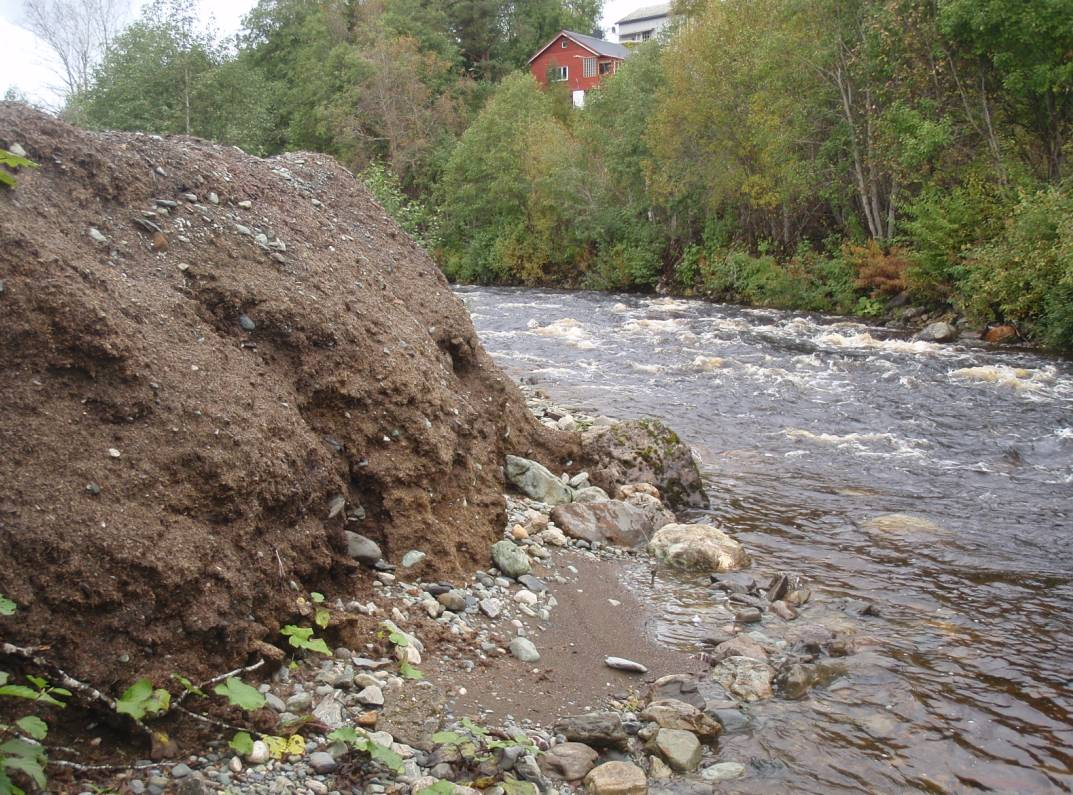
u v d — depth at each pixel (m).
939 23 24.19
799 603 6.75
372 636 4.89
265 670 4.29
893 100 27.34
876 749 4.73
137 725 3.62
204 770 3.58
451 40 69.94
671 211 37.31
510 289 40.41
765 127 29.50
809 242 31.88
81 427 4.23
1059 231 19.38
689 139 34.56
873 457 11.42
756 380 16.42
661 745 4.54
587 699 5.01
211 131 31.53
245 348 5.62
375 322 6.69
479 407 8.05
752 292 30.50
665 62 34.06
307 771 3.74
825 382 16.27
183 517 4.26
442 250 48.59
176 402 4.62
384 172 21.23
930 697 5.30
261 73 36.00
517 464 8.21
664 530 7.93
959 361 18.41
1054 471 10.86
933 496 9.79
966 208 23.64
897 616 6.55
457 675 4.89
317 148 61.38
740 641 5.90
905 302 25.56
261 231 6.63
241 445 4.70
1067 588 7.16
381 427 6.00
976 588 7.14
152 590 3.91
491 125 46.53
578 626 5.94
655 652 5.79
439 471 6.21
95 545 3.83
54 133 5.62
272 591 4.53
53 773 3.33
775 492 9.87
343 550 5.40
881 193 30.30
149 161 6.36
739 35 31.31
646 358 18.89
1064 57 23.23
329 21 65.56
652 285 37.91
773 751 4.67
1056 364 18.02
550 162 41.62
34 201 5.09
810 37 28.31
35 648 3.52
